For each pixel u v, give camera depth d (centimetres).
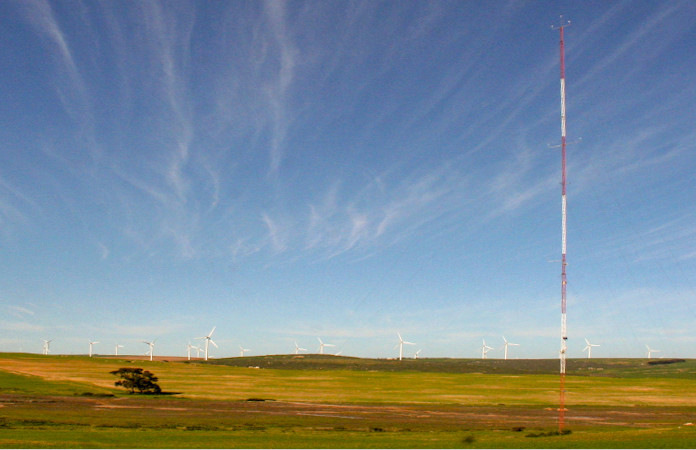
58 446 4694
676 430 5878
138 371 14975
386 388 16825
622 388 17438
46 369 18788
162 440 5419
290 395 14662
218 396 14238
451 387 17250
